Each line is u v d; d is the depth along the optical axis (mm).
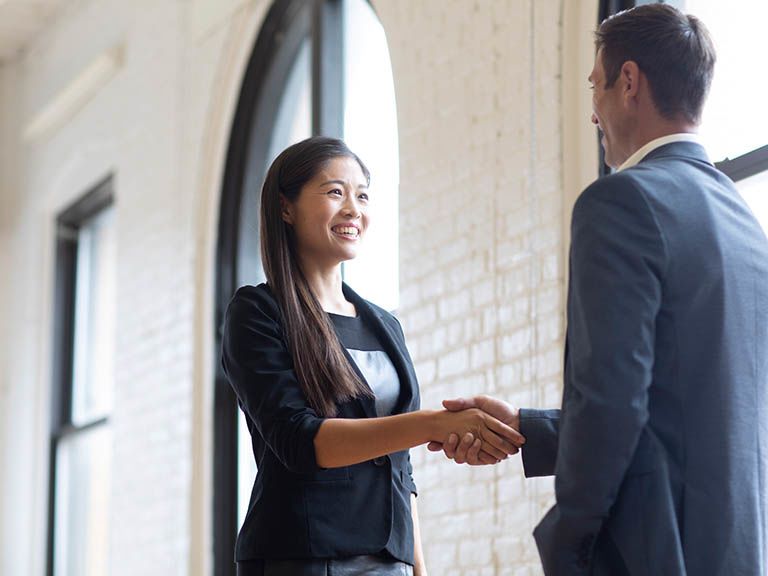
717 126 3170
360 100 4703
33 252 7555
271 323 2330
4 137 8094
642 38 2113
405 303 4062
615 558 1904
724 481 1895
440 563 3779
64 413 7199
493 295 3686
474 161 3824
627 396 1829
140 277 6051
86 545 6777
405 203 4125
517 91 3676
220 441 5207
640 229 1925
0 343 7699
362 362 2369
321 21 4754
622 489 1886
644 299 1880
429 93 4070
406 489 2354
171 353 5609
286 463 2201
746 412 1942
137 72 6359
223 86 5426
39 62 7840
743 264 1996
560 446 1898
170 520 5430
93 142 6895
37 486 7109
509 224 3654
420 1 4160
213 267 5363
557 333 3426
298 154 2453
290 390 2254
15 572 7188
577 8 3525
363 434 2182
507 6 3756
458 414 2180
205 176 5477
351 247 2451
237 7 5344
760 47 3076
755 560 1887
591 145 3418
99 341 7117
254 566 2234
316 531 2203
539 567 3395
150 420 5754
